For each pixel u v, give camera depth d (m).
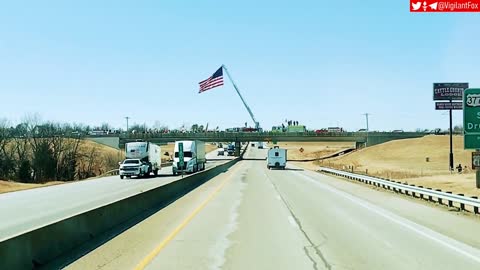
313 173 64.25
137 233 14.98
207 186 38.78
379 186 37.22
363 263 10.72
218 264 10.59
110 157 102.88
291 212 20.92
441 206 23.38
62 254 11.60
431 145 108.94
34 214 23.16
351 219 18.58
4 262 8.74
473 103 25.39
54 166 85.88
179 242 13.38
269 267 10.30
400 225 16.89
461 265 10.52
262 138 127.81
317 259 11.14
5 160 80.31
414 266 10.41
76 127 137.75
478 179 34.66
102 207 15.33
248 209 22.11
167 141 130.12
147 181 52.28
